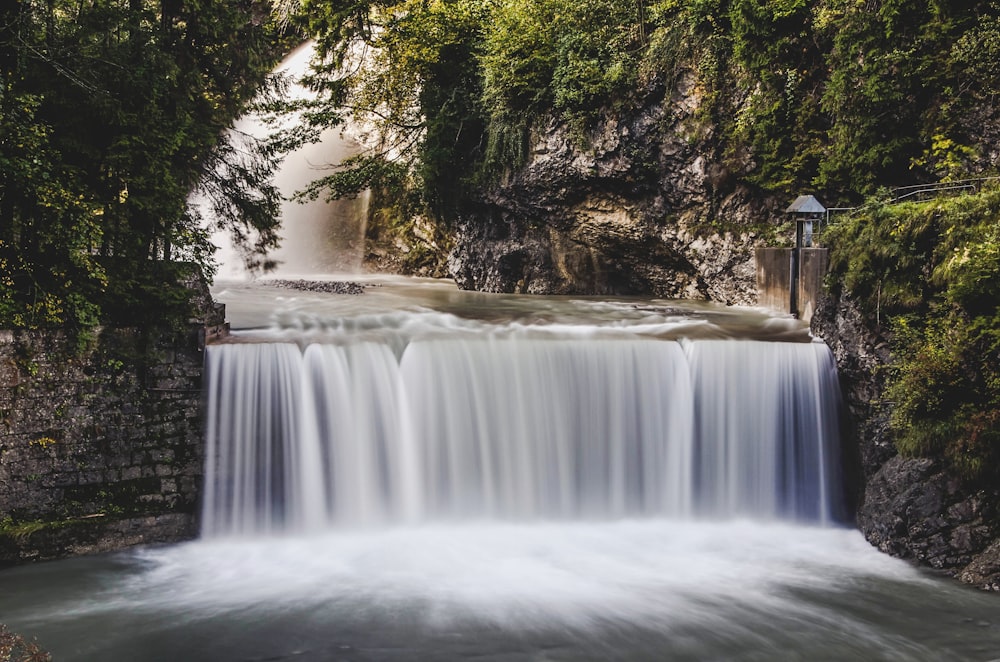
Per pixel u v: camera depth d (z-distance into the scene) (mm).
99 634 10305
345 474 13812
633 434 14750
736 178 21234
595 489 14719
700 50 21078
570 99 22516
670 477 14773
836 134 18797
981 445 12039
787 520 14719
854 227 15148
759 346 14727
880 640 10320
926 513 12531
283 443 13555
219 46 16031
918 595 11578
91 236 12500
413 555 12969
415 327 16984
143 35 13750
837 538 13875
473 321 18094
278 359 13523
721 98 20984
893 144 17781
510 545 13438
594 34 22578
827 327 15188
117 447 12859
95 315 12914
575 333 15719
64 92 12852
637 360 14727
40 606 11055
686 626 10648
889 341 14000
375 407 13945
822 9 18609
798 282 17906
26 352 12297
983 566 11789
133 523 12844
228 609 11047
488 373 14422
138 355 12977
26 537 12172
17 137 11758
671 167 22016
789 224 20203
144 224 13633
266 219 17547
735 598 11539
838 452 14836
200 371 13305
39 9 13125
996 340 12203
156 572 12195
